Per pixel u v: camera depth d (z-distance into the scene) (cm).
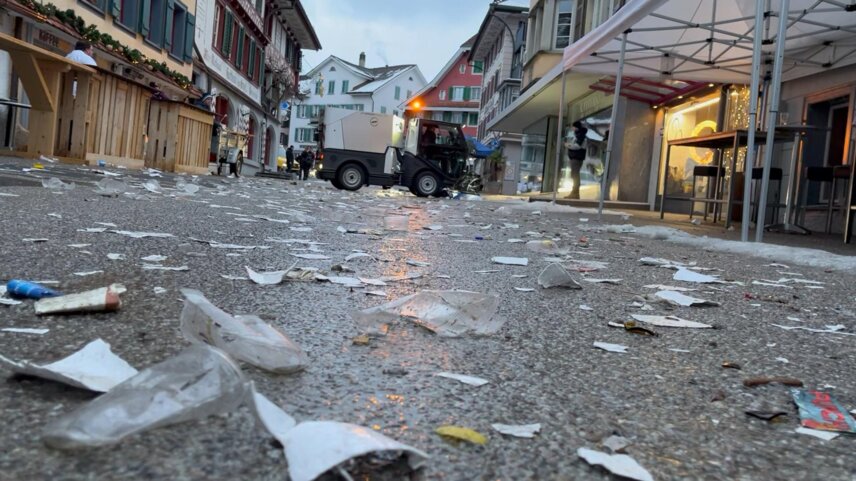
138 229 416
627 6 801
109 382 134
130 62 1630
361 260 381
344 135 1683
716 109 1291
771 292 361
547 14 2231
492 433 137
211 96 1936
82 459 108
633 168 1606
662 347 223
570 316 263
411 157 1670
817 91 1020
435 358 188
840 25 861
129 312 208
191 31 2248
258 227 509
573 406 158
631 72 1122
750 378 189
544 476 119
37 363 154
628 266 445
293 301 249
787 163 1042
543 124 2578
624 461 125
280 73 4062
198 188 862
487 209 1150
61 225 392
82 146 1071
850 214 732
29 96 1020
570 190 1962
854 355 225
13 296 214
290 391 150
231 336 159
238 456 113
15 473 102
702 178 1352
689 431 147
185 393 113
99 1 1566
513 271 380
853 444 144
